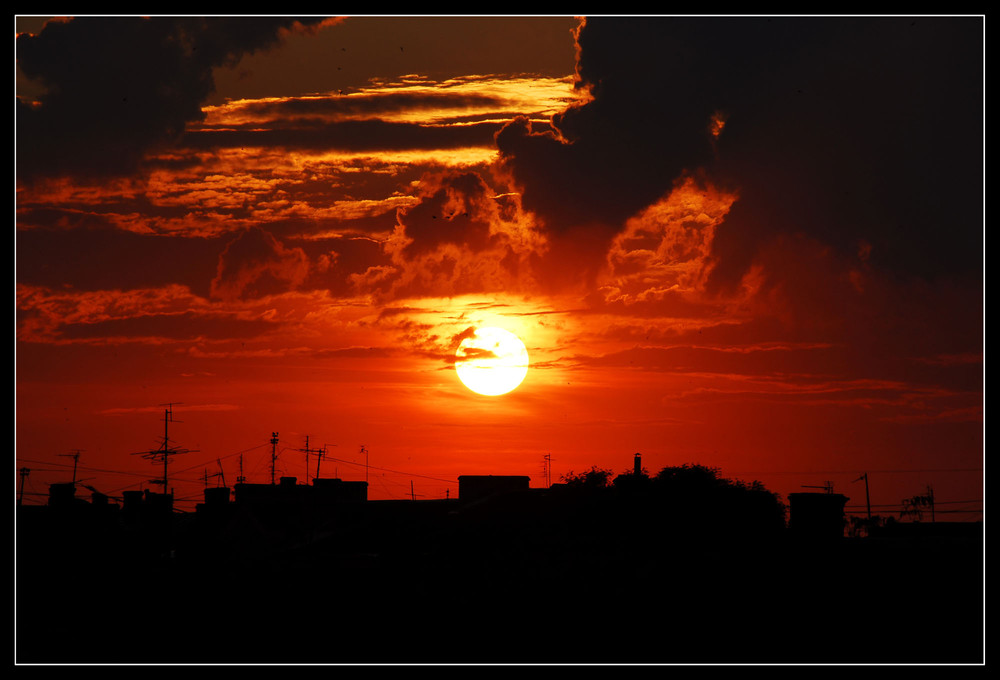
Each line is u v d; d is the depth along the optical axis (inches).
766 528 5393.7
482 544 5167.3
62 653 4904.0
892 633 4505.4
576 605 4768.7
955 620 4478.3
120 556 7091.5
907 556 4842.5
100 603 5546.3
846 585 4714.6
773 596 4692.4
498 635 4753.9
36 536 6914.4
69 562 6727.4
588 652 4613.7
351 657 4800.7
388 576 5251.0
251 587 5413.4
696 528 5270.7
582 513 5349.4
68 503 7421.3
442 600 4970.5
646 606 4714.6
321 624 5044.3
